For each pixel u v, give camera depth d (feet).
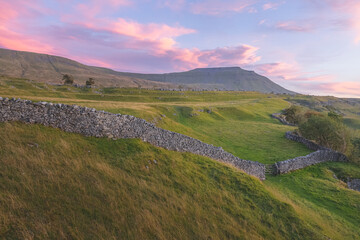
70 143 53.72
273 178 92.63
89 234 33.32
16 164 41.27
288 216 50.93
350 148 138.10
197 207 46.83
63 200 37.52
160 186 49.85
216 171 64.54
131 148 61.16
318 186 84.53
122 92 388.16
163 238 36.60
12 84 265.75
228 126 201.46
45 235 30.99
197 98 402.72
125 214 38.93
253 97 575.79
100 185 43.32
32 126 53.42
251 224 46.34
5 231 29.60
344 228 55.77
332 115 203.41
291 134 168.55
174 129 145.18
